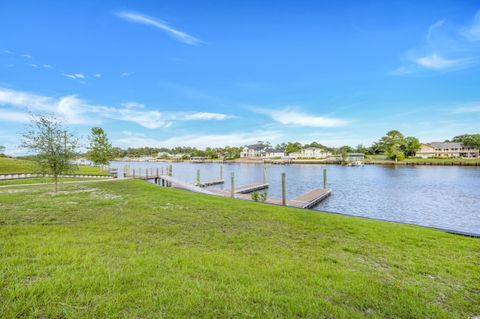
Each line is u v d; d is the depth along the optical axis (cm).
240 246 543
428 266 460
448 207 1791
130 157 16225
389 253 529
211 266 402
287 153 11750
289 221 804
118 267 370
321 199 2038
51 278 321
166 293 303
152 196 1265
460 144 8719
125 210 894
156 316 260
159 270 369
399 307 316
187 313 269
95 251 438
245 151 12194
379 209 1747
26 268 347
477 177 3744
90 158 4022
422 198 2134
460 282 402
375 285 371
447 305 335
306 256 496
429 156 8956
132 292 300
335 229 722
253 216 859
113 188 1622
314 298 318
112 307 267
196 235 611
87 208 923
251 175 4903
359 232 694
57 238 511
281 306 296
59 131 1371
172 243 531
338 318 284
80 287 303
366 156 9975
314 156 10981
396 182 3278
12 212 824
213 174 5188
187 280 342
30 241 480
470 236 727
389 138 10081
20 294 280
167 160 14038
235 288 330
